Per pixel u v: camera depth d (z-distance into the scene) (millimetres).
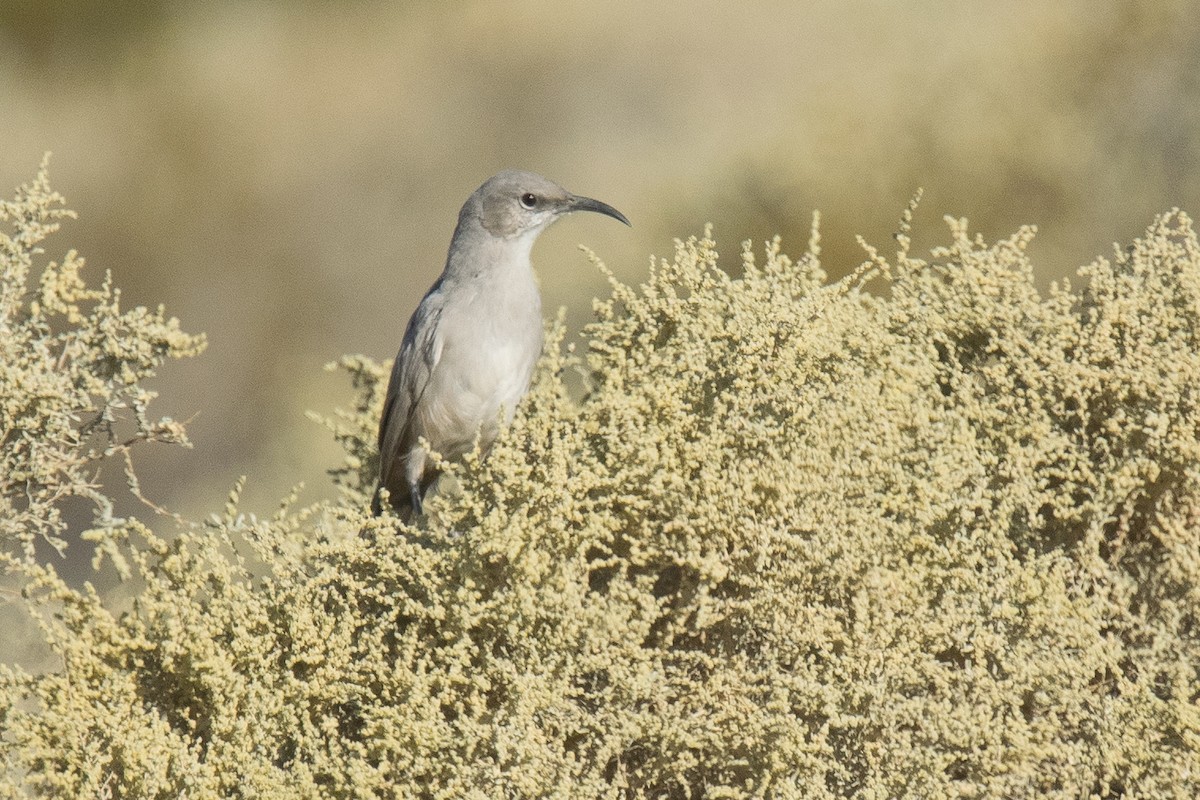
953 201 19641
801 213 20094
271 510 16000
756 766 6199
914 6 22234
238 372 28188
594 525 6652
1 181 33688
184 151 34344
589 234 21797
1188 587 6590
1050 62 20422
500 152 33188
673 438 6965
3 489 7270
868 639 6211
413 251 31969
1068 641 6293
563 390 8609
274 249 32312
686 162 26875
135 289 32062
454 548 6672
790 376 7289
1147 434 6832
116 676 6414
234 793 6371
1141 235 18547
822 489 6547
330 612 6887
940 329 7648
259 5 37344
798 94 24984
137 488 7258
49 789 6293
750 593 6609
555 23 34938
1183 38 20109
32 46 36469
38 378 7105
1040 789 6402
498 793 5969
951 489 6586
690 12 33438
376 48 36656
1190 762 6008
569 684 6406
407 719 6152
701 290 7867
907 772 6023
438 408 10438
